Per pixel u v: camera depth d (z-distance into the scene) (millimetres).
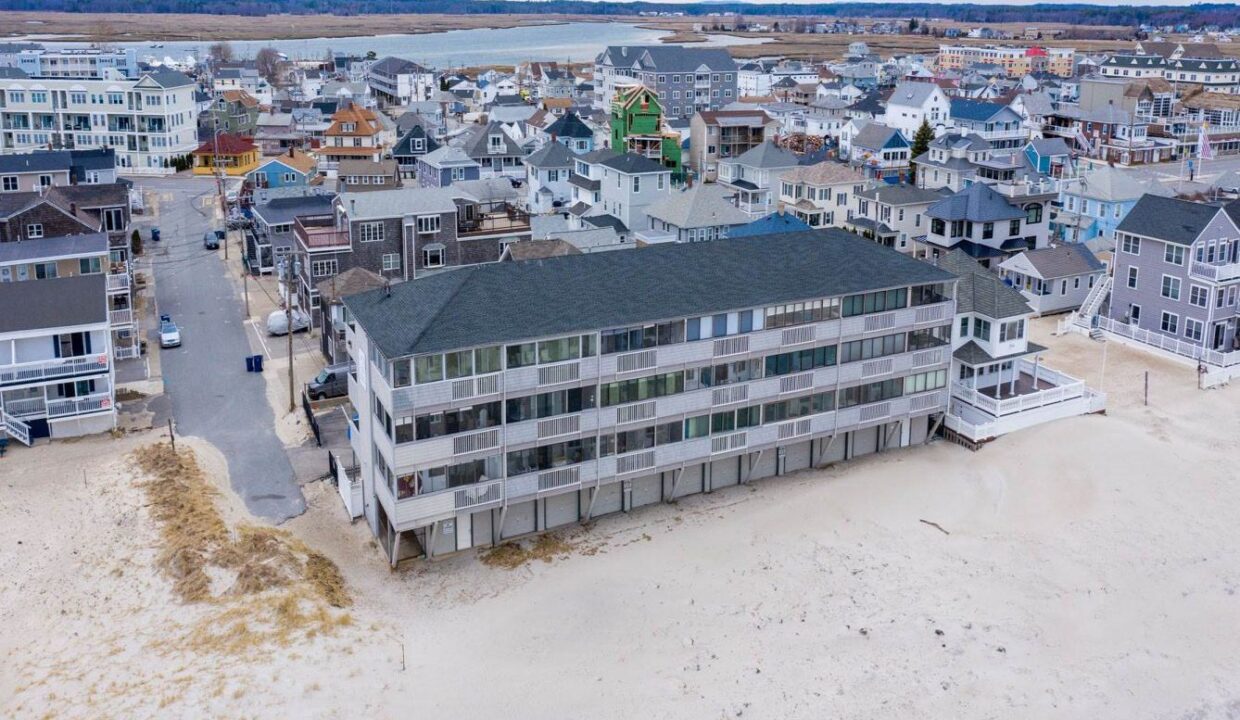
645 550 50344
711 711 38500
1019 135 164750
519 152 151000
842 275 57031
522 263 53344
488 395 47469
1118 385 70500
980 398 62906
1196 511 53625
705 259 56875
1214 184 119500
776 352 54688
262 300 93750
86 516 52250
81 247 78562
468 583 47688
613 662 41625
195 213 134125
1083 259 90312
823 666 41344
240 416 66438
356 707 38094
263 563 46844
